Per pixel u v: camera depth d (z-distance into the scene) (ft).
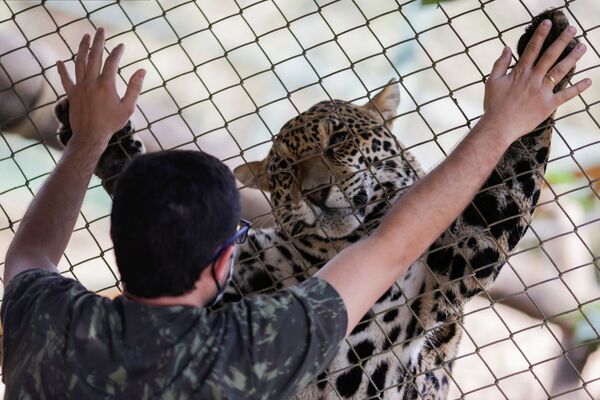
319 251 16.49
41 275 9.73
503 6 39.11
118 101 11.07
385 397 15.46
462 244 14.61
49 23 38.88
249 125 40.78
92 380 8.59
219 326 8.73
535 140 13.44
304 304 8.92
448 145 36.99
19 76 22.36
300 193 16.17
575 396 25.03
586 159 28.37
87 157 11.01
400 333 15.35
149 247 8.55
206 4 42.65
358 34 41.32
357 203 16.61
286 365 8.68
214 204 8.66
